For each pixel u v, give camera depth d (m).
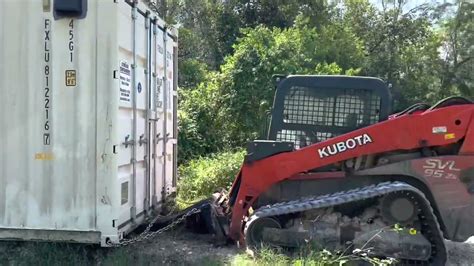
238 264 5.48
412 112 6.32
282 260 5.49
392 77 28.50
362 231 5.70
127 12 5.60
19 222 5.39
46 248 5.57
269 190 6.08
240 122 14.28
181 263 5.71
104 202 5.29
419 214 5.63
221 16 29.98
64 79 5.29
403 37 30.22
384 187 5.59
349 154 5.89
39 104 5.33
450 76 30.14
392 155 5.96
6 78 5.35
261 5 29.39
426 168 5.82
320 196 5.91
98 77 5.26
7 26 5.34
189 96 14.91
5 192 5.40
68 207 5.33
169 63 7.77
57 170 5.33
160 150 7.23
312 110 6.21
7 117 5.37
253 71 14.26
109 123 5.26
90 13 5.25
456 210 5.78
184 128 13.07
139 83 6.08
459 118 5.79
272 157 5.98
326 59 21.20
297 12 28.14
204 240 6.52
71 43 5.28
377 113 6.09
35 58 5.32
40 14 5.30
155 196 6.91
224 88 14.51
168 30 7.61
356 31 29.86
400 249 5.58
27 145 5.36
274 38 15.45
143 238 5.92
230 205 6.46
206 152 13.23
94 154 5.29
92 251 5.73
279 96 6.26
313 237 5.74
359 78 6.14
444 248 5.59
